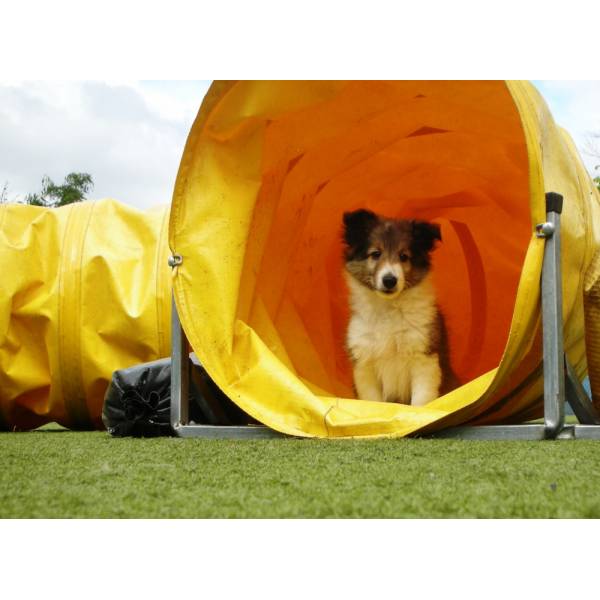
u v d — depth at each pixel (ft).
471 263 6.17
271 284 5.05
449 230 6.31
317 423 3.90
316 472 2.73
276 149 4.57
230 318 4.16
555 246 3.67
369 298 5.36
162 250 5.90
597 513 2.07
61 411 5.92
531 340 3.74
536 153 3.58
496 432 3.80
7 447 3.81
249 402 4.03
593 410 4.16
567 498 2.23
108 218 6.10
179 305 4.08
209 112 4.08
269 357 4.21
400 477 2.59
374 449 3.35
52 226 6.07
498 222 5.76
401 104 4.64
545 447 3.40
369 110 4.61
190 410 4.63
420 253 5.41
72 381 5.74
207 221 4.16
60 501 2.25
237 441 3.89
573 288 4.01
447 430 3.88
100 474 2.75
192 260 4.12
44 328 5.80
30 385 5.80
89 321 5.74
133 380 4.55
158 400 4.51
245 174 4.33
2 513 2.12
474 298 6.14
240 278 4.30
